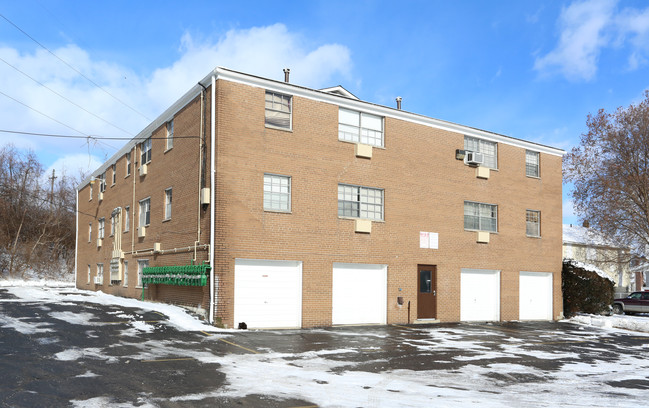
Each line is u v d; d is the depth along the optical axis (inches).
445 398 347.9
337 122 785.6
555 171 1071.6
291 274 730.2
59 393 322.7
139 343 514.0
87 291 1259.2
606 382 425.1
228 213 678.5
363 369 441.4
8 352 440.1
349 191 794.2
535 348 610.2
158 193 896.3
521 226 1001.5
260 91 721.0
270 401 323.9
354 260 781.9
